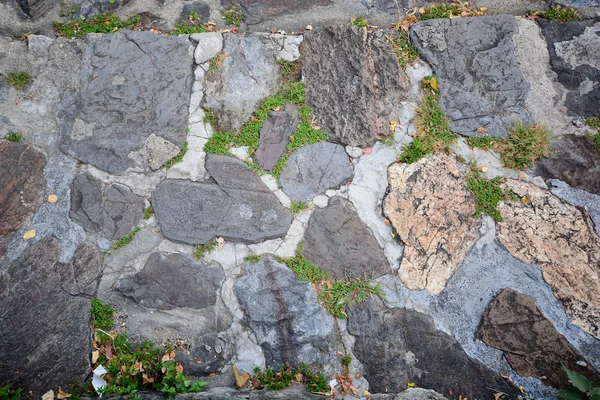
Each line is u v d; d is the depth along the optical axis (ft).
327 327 9.04
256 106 9.89
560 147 10.08
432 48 10.32
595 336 9.15
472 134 10.04
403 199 9.63
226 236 9.28
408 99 10.12
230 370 8.84
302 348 8.94
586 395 8.45
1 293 8.68
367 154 9.82
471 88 10.21
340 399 8.57
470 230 9.61
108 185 9.37
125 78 9.75
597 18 10.91
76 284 8.91
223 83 9.90
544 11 11.05
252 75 10.00
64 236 9.12
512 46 10.44
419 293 9.32
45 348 8.55
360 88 10.02
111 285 8.98
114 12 10.25
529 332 9.15
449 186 9.74
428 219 9.58
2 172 9.19
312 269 9.28
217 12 10.45
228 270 9.18
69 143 9.48
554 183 9.91
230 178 9.53
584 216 9.73
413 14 10.71
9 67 9.67
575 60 10.55
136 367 8.55
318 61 10.14
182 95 9.78
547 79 10.41
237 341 8.93
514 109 10.18
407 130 9.98
